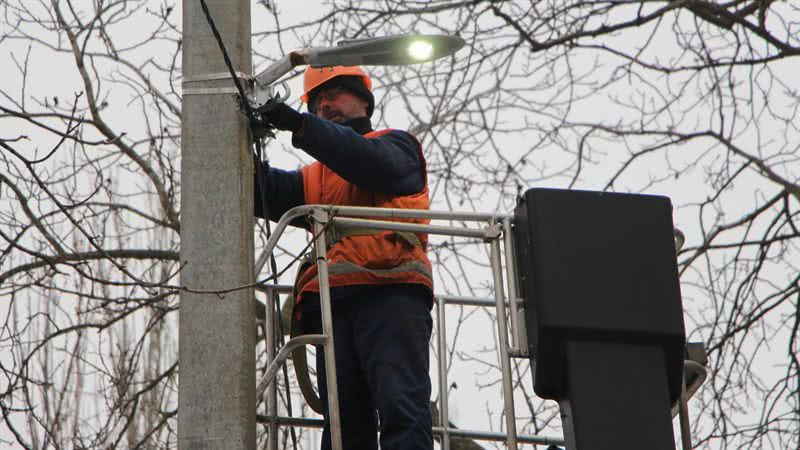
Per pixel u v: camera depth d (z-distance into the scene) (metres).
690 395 12.24
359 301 12.72
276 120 12.16
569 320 10.91
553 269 11.09
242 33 12.50
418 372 12.46
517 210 11.95
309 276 12.99
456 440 19.16
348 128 12.70
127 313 18.14
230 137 12.12
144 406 19.58
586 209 11.38
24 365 16.67
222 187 11.97
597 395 10.78
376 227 12.20
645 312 11.06
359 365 12.80
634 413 10.77
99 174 17.64
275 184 13.66
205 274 11.70
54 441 15.83
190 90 12.28
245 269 11.77
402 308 12.62
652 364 10.95
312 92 14.36
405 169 13.08
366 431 12.88
